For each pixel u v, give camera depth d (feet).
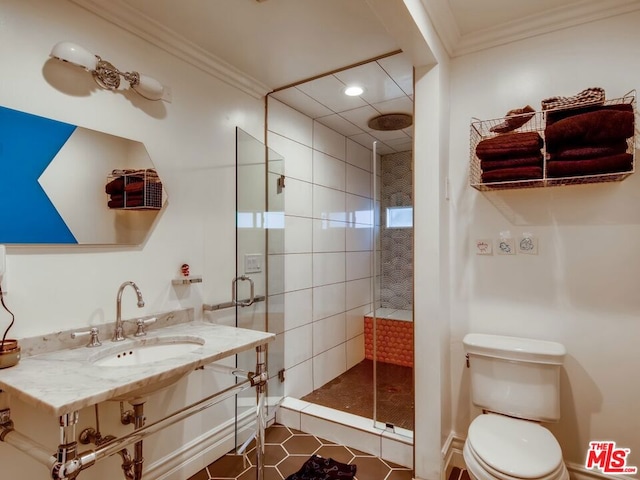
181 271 6.26
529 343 5.80
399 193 9.86
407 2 4.53
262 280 8.04
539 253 6.04
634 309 5.41
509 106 6.24
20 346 4.24
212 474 6.34
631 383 5.43
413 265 6.18
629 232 5.46
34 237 4.42
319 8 5.34
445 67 6.40
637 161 5.36
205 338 5.20
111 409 5.21
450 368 6.68
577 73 5.74
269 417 7.99
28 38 4.39
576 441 5.76
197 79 6.64
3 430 3.84
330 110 9.27
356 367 11.81
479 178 6.21
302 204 9.51
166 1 5.17
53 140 4.61
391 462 6.68
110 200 5.24
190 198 6.47
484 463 4.53
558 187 5.91
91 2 4.97
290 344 8.97
